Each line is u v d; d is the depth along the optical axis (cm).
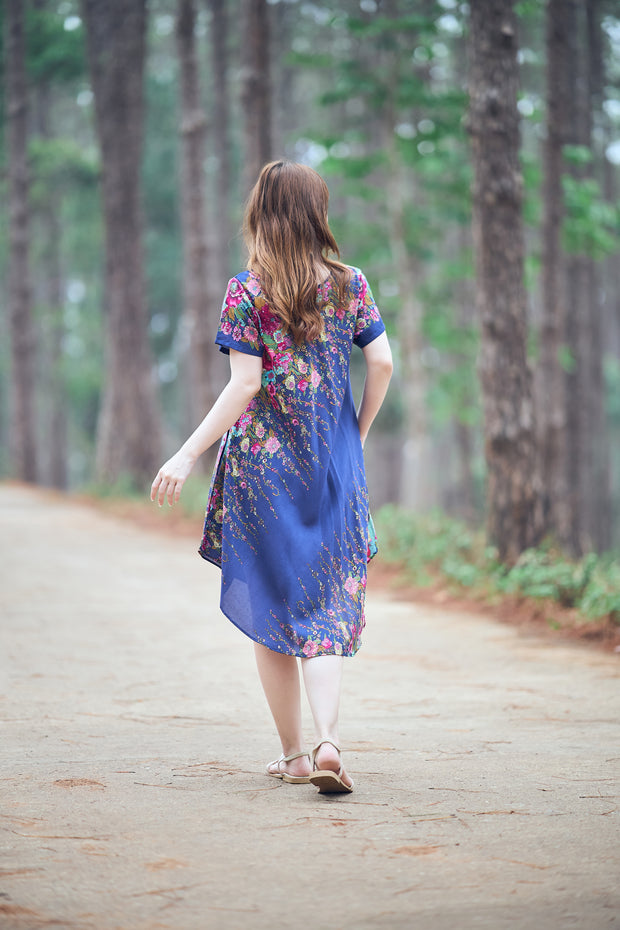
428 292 2108
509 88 875
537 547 874
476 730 392
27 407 2905
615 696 462
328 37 3166
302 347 306
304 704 442
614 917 205
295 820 273
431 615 749
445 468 3950
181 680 505
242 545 305
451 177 1855
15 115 2806
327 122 3416
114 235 2212
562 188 1571
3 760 342
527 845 250
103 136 2241
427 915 207
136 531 1436
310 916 207
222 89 3119
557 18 1520
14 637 627
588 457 2809
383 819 274
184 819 274
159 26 3494
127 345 2189
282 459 305
